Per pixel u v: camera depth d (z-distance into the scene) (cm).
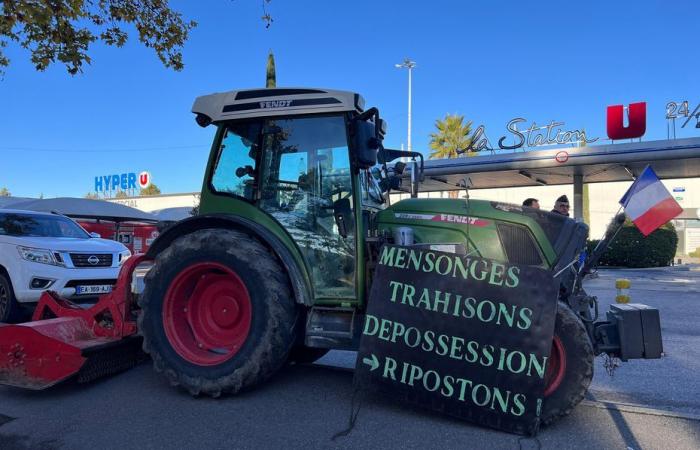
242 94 483
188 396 443
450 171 1983
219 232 450
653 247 2145
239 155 490
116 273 815
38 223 871
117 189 4459
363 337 410
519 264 395
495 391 377
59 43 641
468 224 444
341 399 439
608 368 468
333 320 439
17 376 448
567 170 1972
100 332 494
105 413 406
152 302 456
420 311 402
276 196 472
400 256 416
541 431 377
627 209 416
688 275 1836
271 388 468
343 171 456
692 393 479
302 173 468
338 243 452
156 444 351
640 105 1831
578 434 371
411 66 4166
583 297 435
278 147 477
